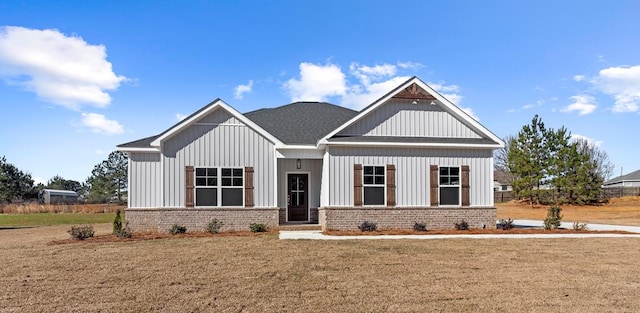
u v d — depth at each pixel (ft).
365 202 63.21
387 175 63.62
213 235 56.85
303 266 36.94
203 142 63.36
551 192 132.57
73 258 41.01
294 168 71.20
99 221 104.32
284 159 71.05
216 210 62.85
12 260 40.47
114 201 207.51
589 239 54.29
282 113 79.87
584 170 129.39
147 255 42.19
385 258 40.60
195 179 62.90
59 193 218.59
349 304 26.23
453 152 65.57
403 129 66.39
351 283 31.22
